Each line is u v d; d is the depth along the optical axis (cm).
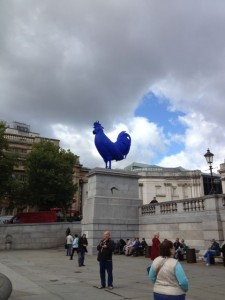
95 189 2506
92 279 1181
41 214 3500
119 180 2616
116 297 846
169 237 2228
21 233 3067
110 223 2455
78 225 3284
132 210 2580
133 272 1373
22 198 4369
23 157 5378
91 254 2317
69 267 1592
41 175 4369
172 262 453
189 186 7425
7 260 1983
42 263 1792
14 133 6438
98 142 2667
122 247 2322
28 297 832
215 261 1694
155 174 7519
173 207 2248
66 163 4628
